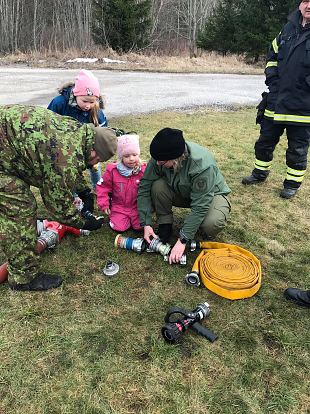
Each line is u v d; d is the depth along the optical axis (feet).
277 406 6.59
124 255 10.36
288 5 60.39
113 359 7.30
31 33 99.45
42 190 7.61
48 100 27.71
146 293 9.02
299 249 10.95
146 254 10.44
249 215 12.63
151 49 82.89
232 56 72.02
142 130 20.71
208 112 26.45
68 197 7.61
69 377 6.93
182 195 10.26
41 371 7.02
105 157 7.45
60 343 7.59
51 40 96.78
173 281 9.45
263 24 64.18
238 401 6.63
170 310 7.88
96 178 13.10
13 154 7.19
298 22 12.30
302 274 9.91
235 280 9.02
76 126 7.36
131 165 10.60
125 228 11.36
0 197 7.64
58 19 99.19
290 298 8.92
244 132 21.48
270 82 13.19
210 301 8.84
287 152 13.60
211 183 9.45
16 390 6.67
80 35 92.68
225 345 7.71
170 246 10.29
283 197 13.87
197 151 9.45
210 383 6.92
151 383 6.88
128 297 8.88
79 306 8.55
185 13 110.63
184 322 7.73
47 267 9.77
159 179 10.36
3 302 8.57
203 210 9.51
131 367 7.15
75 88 10.43
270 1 64.08
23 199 7.78
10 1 95.04
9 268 8.64
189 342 7.73
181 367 7.20
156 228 11.72
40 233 10.57
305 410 6.56
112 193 11.46
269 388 6.90
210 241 11.19
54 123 7.22
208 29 78.95
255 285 9.01
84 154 7.37
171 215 10.90
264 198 13.82
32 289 8.91
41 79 38.29
